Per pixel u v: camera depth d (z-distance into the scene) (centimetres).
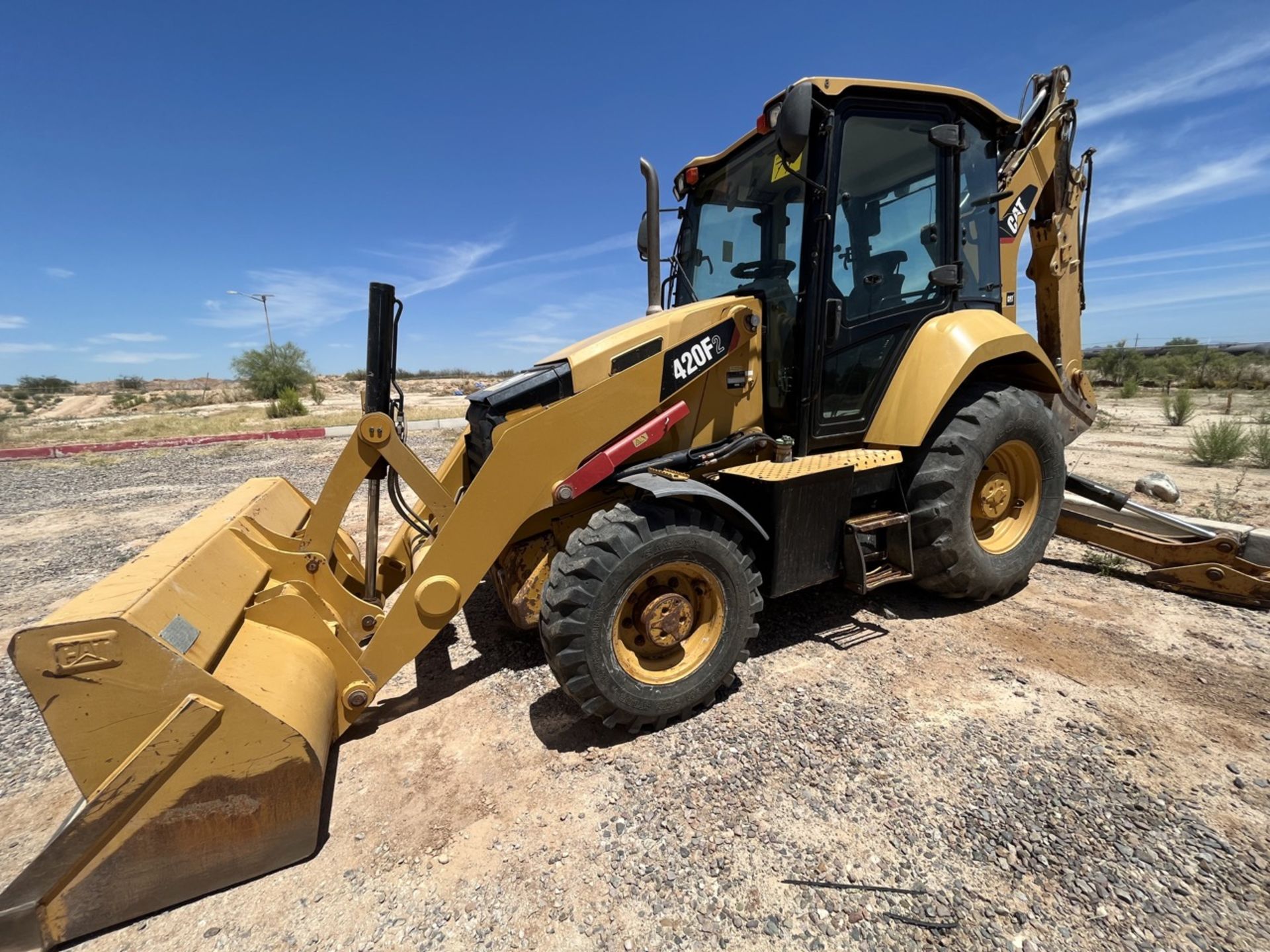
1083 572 417
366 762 242
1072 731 242
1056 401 449
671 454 298
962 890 174
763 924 167
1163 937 158
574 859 191
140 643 169
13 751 257
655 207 313
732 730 252
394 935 168
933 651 311
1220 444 728
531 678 303
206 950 164
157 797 170
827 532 298
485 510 254
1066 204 439
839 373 324
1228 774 216
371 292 264
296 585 259
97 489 833
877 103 308
